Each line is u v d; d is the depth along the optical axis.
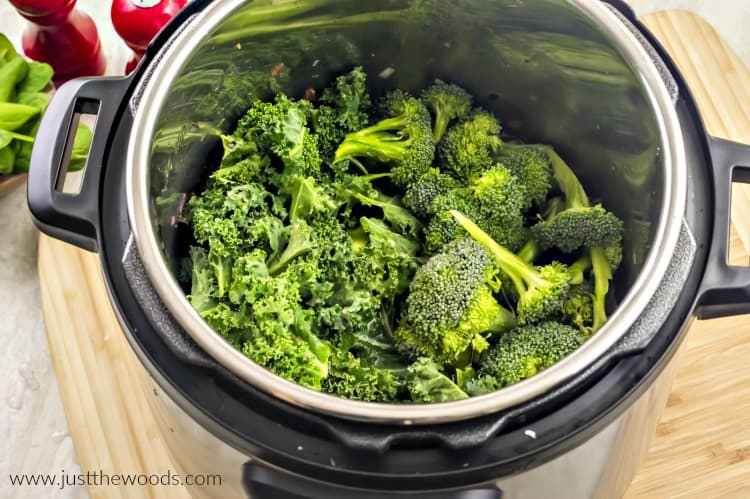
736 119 1.58
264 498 0.86
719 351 1.38
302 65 1.29
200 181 1.26
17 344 1.63
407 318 1.16
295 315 1.08
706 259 0.91
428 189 1.26
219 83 1.16
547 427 0.83
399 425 0.81
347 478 0.83
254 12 1.07
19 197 1.71
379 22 1.23
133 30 1.58
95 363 1.43
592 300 1.18
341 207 1.28
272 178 1.23
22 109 1.53
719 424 1.33
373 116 1.38
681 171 0.90
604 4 1.05
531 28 1.17
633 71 1.00
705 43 1.65
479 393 1.08
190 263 1.16
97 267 1.49
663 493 1.29
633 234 1.15
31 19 1.61
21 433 1.56
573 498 1.06
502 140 1.39
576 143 1.32
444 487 0.83
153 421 1.39
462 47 1.29
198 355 0.84
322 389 1.08
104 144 0.97
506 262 1.19
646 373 0.85
